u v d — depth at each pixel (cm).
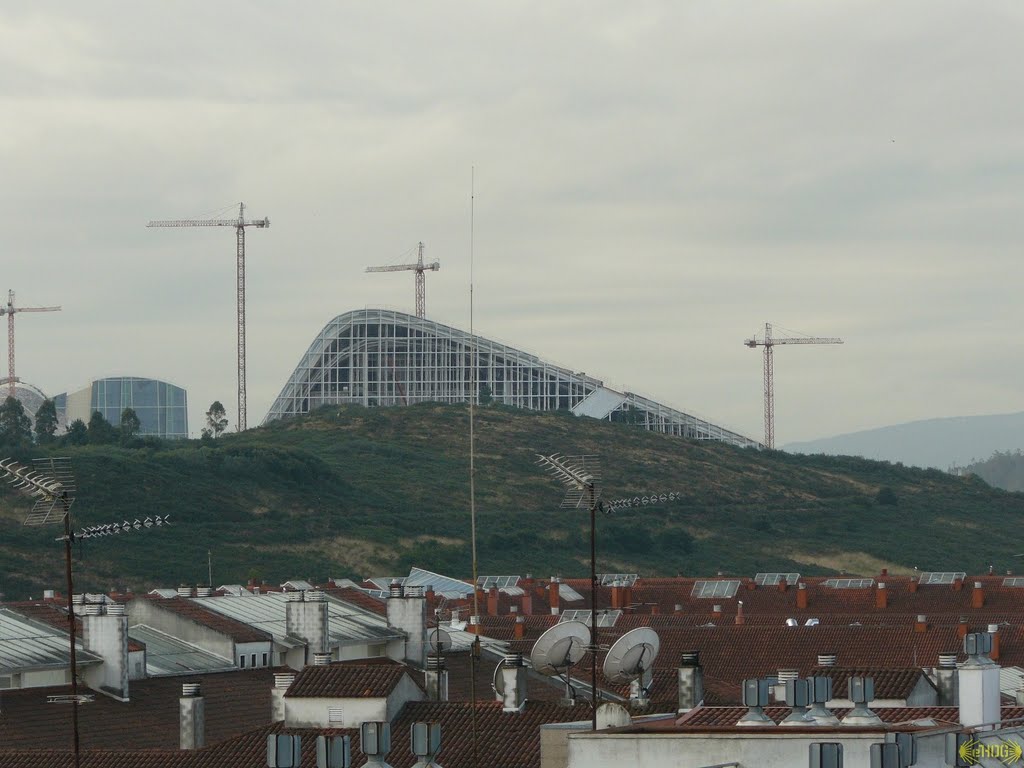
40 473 17762
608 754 13025
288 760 13512
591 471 16700
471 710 19800
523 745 18788
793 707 14450
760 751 12712
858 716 14625
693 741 12875
